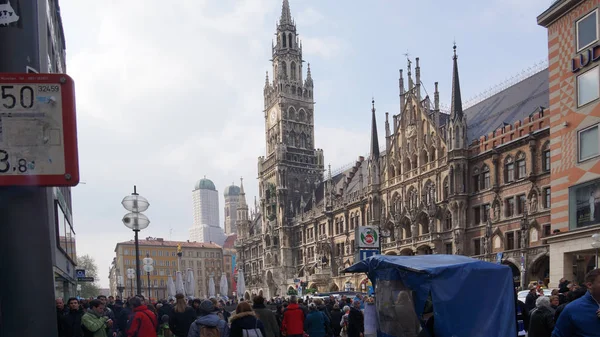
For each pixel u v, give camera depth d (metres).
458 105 71.62
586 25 41.84
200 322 14.04
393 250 83.31
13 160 5.05
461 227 69.88
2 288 4.87
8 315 4.85
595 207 40.28
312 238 118.69
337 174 129.00
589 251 41.72
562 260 43.22
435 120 76.94
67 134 5.20
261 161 140.25
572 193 42.78
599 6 40.34
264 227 134.75
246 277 150.25
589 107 41.34
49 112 5.16
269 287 130.38
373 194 89.88
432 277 13.62
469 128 75.56
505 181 65.06
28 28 5.33
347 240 102.94
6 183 5.00
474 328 13.39
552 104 45.62
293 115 134.50
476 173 70.00
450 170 71.38
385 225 86.88
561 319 8.62
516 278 61.31
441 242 73.69
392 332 14.84
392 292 14.94
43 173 5.10
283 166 129.62
